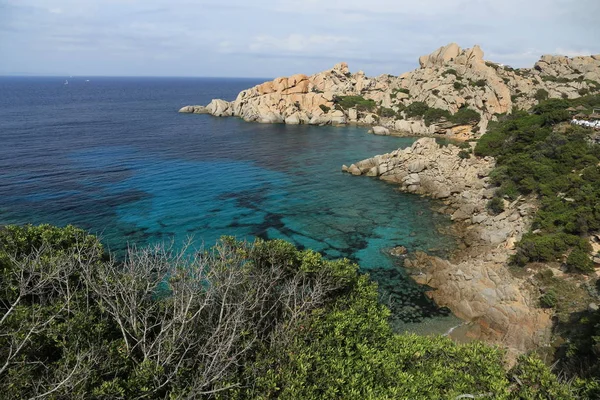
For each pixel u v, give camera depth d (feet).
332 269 64.18
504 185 164.35
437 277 111.24
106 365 40.81
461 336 91.40
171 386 41.27
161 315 51.39
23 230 69.05
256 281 55.72
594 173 142.31
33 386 36.40
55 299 51.31
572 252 101.91
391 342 58.08
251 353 48.60
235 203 176.24
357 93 504.84
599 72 439.22
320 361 47.83
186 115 492.54
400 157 225.76
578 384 53.72
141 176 209.97
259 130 388.78
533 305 94.12
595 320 79.61
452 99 392.27
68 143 284.82
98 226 143.43
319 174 229.25
